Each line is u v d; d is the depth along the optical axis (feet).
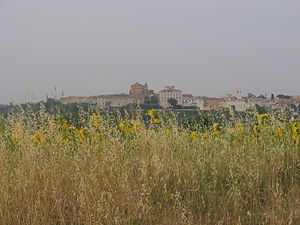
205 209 14.79
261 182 16.65
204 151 19.90
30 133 20.53
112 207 13.67
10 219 13.12
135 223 13.46
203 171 16.52
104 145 19.12
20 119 20.79
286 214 13.55
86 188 14.43
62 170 16.28
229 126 23.77
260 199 15.46
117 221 12.81
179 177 16.10
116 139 19.92
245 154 19.19
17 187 14.43
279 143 20.86
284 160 18.78
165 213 13.83
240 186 15.71
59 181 15.17
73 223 13.43
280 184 15.94
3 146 19.16
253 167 17.46
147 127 23.30
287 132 21.67
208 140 22.52
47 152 18.75
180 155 19.01
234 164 17.54
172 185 16.12
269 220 13.29
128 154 19.08
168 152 19.16
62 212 13.83
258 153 19.75
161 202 14.80
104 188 14.76
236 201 14.25
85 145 19.20
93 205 13.26
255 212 14.32
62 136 21.47
